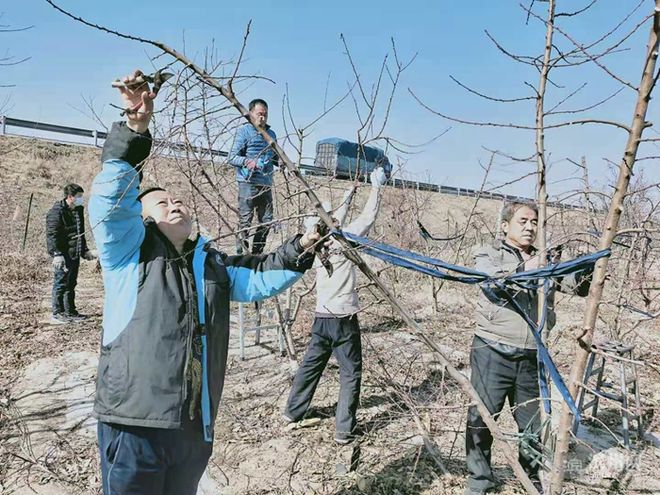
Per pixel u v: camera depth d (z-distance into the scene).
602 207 3.79
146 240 2.17
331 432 4.23
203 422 2.17
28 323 7.07
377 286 2.15
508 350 3.16
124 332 2.03
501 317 3.19
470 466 3.32
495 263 3.12
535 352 3.18
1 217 13.22
